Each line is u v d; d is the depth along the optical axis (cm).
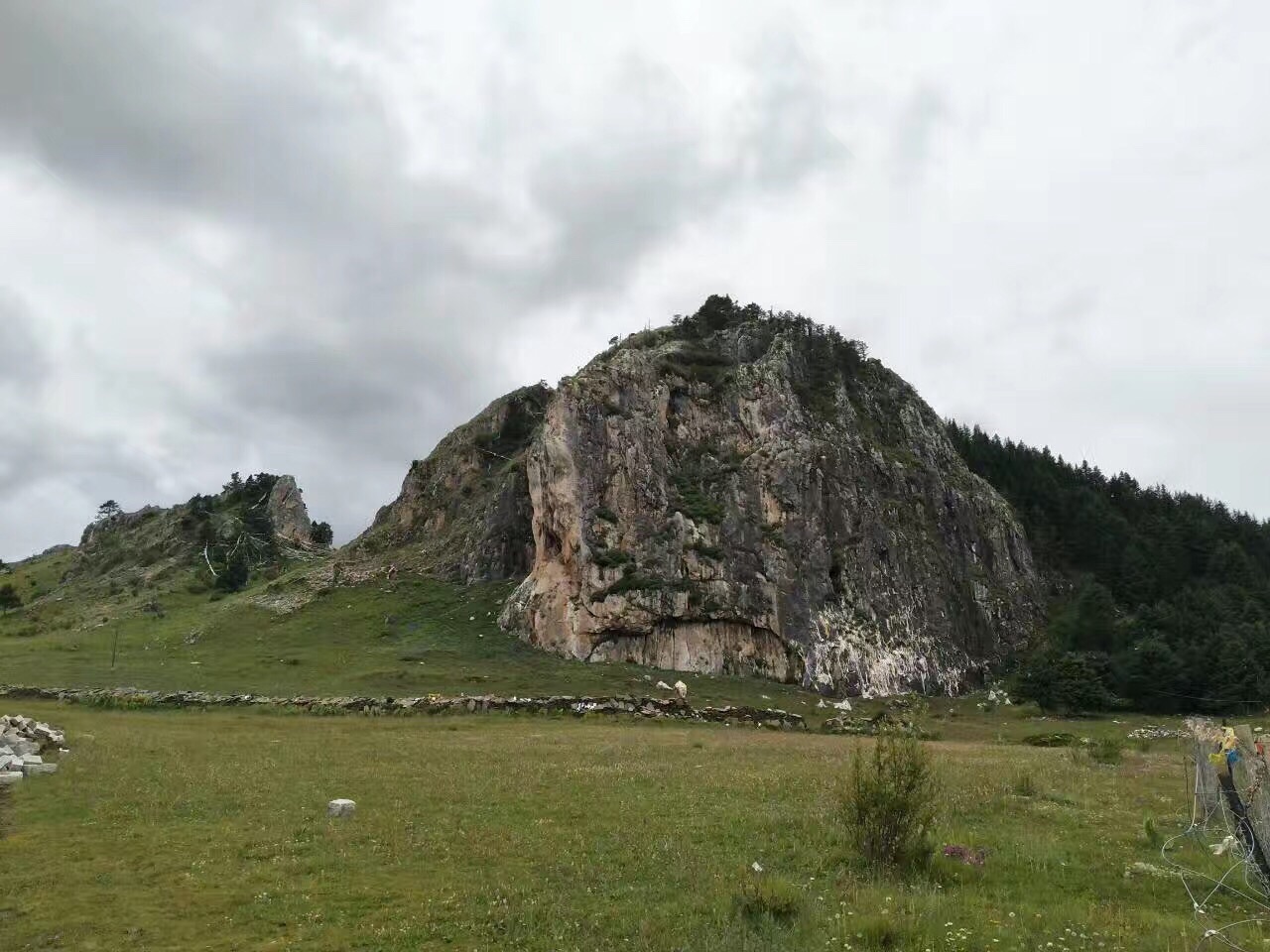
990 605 9238
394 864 1486
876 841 1517
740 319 10494
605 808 1912
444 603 8250
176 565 11956
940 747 3794
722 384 8969
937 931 1134
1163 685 7194
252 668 6288
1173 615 8588
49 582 14412
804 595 7406
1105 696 6819
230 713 4525
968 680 8144
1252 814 1510
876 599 7875
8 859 1509
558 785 2202
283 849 1580
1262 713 6862
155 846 1602
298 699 4844
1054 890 1370
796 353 9719
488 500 9719
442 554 9462
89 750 2805
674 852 1541
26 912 1245
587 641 6988
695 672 6925
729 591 7312
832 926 1149
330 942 1138
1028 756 3284
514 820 1800
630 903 1267
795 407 8781
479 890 1338
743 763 2705
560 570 7431
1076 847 1630
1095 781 2428
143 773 2373
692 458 8381
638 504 7744
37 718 3966
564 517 7469
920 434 10525
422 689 5694
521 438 11119
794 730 4672
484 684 5928
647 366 8644
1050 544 11450
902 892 1309
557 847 1584
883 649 7481
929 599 8456
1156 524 11831
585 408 7962
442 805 1953
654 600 7125
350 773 2412
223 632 7631
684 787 2175
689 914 1212
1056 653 7888
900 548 8556
